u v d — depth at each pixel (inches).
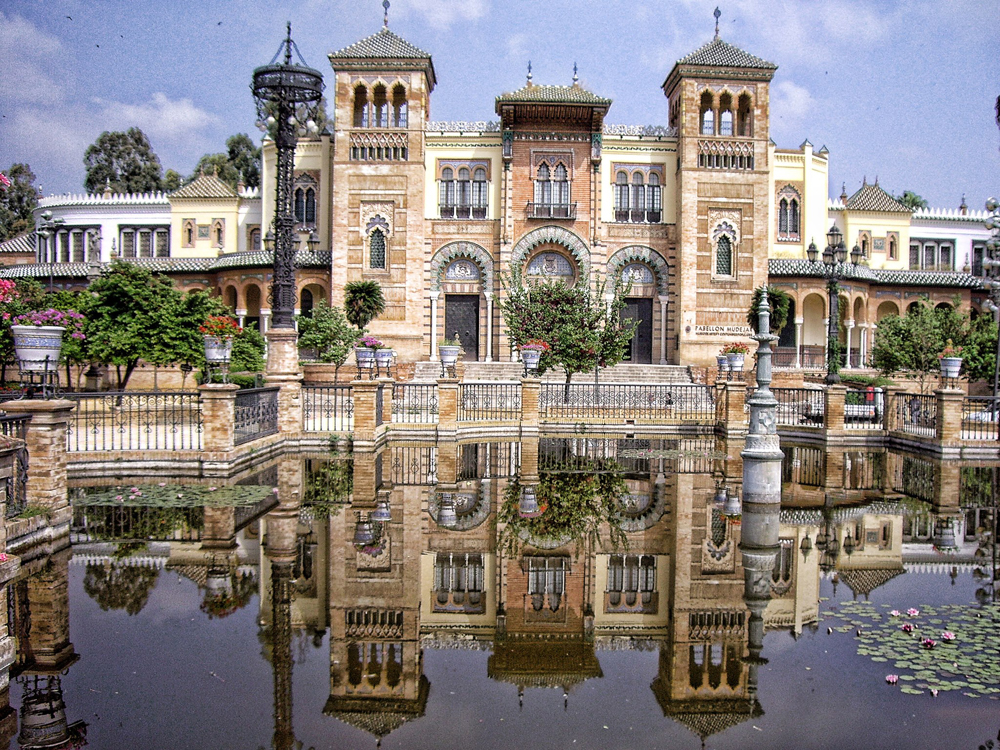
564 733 189.0
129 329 981.2
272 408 707.4
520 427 885.8
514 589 300.5
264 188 1700.3
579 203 1510.8
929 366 1245.7
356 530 390.6
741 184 1497.3
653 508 458.3
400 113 1568.7
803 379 1389.0
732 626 265.4
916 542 386.0
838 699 211.3
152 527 392.5
